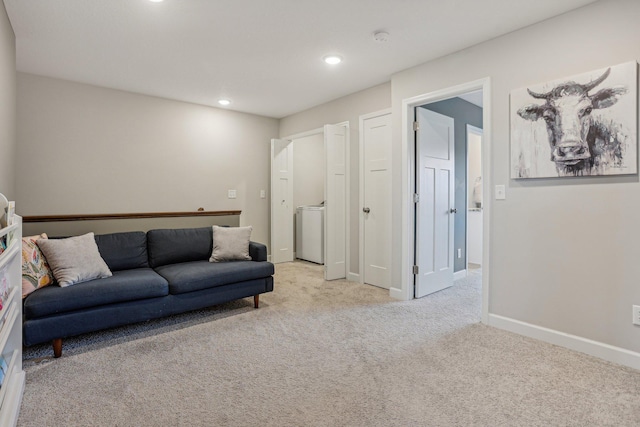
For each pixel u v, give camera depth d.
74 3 2.23
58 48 2.90
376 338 2.53
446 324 2.80
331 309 3.18
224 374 2.02
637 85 2.02
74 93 3.73
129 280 2.52
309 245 5.59
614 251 2.14
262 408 1.69
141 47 2.89
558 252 2.38
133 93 4.10
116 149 4.00
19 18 2.40
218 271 2.93
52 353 2.27
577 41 2.26
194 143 4.60
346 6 2.29
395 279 3.54
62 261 2.44
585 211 2.25
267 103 4.60
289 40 2.77
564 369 2.06
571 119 2.27
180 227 3.68
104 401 1.75
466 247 4.52
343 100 4.33
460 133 4.29
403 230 3.44
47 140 3.59
